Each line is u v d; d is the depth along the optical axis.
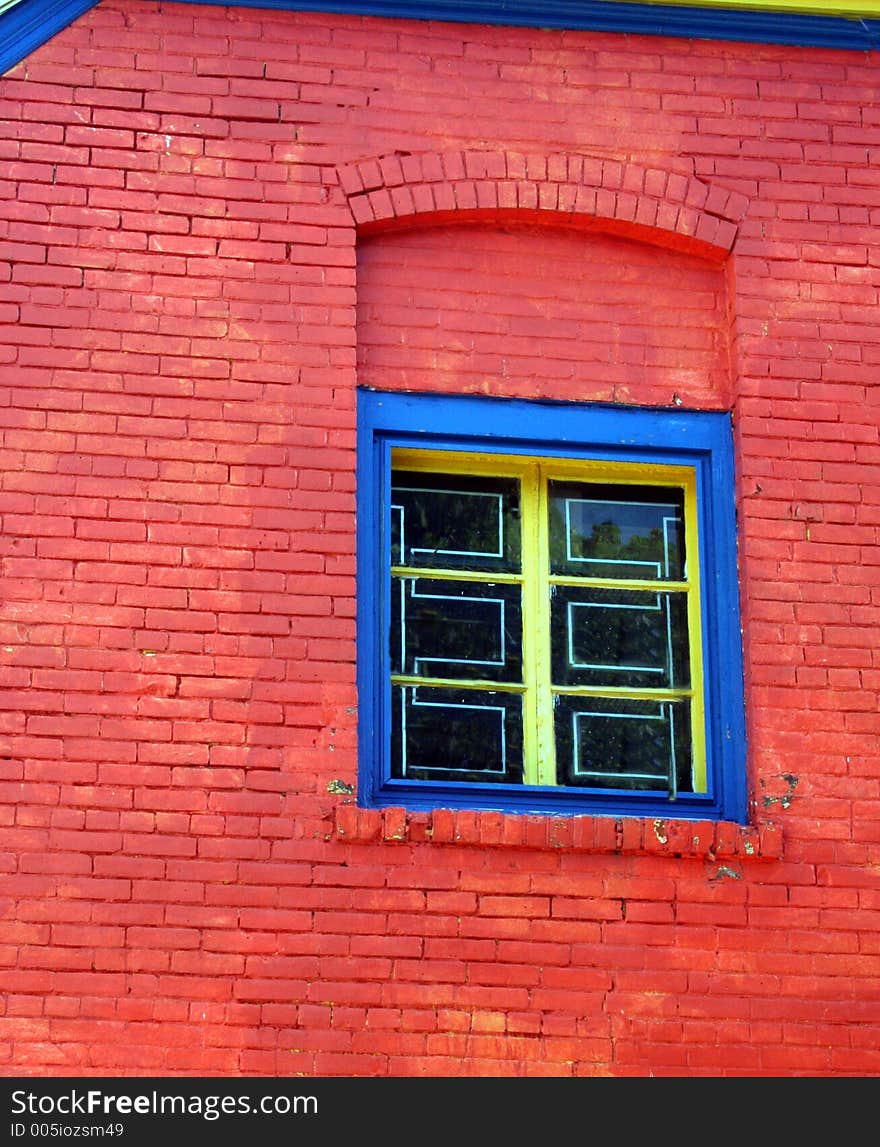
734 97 8.92
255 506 8.13
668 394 8.64
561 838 7.88
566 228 8.75
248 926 7.68
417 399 8.48
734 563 8.48
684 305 8.77
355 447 8.26
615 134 8.78
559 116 8.77
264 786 7.83
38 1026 7.47
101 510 8.03
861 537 8.48
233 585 8.03
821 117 8.96
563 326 8.65
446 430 8.45
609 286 8.73
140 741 7.81
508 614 8.46
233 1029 7.57
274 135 8.55
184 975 7.59
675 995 7.84
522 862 7.90
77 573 7.96
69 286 8.25
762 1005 7.86
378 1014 7.66
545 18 8.86
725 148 8.85
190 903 7.67
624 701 8.43
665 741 8.40
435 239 8.66
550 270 8.70
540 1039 7.72
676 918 7.92
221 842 7.75
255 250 8.41
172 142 8.48
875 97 9.03
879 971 7.95
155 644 7.92
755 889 7.99
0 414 8.07
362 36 8.73
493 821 7.86
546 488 8.65
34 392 8.12
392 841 7.83
